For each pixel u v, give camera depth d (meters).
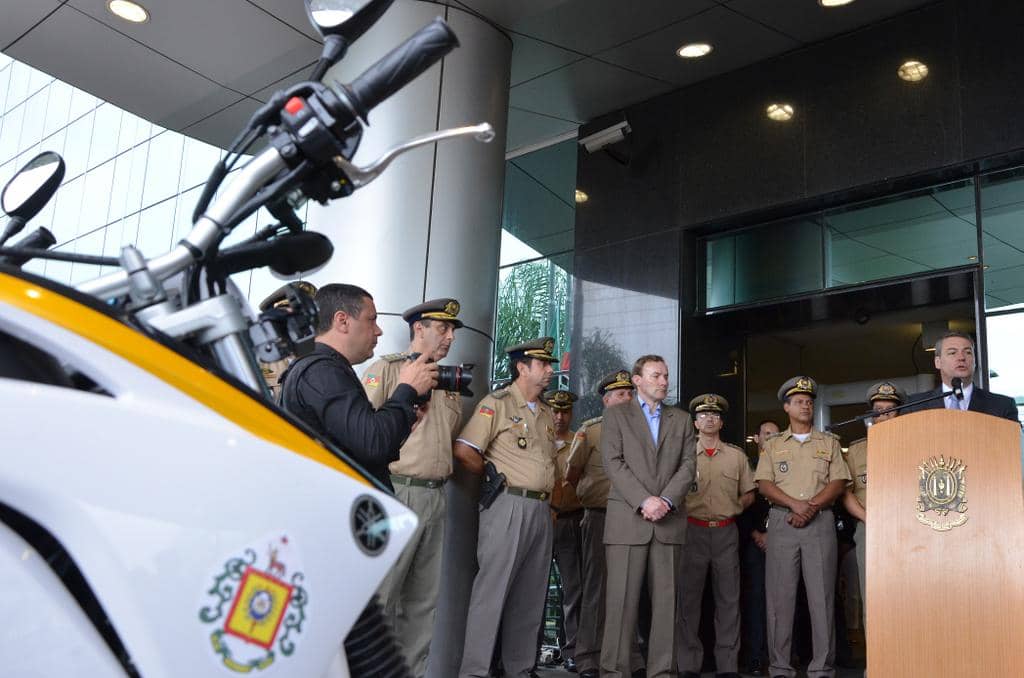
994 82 5.59
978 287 5.60
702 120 6.79
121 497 0.72
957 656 3.03
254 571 0.75
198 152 10.62
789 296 6.36
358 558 0.81
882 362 6.99
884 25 6.06
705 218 6.67
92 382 0.83
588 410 6.96
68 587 0.75
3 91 15.31
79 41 5.81
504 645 4.38
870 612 3.21
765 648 6.05
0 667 0.69
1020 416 5.34
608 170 7.23
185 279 1.01
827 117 6.22
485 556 4.25
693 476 4.54
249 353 0.98
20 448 0.71
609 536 4.52
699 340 6.74
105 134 12.44
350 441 1.91
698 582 5.61
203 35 5.66
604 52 6.26
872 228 6.10
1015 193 5.56
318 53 5.78
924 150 5.78
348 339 2.51
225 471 0.76
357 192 5.02
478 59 5.40
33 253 1.08
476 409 4.39
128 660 0.74
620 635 4.39
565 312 7.41
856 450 5.60
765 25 6.05
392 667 0.98
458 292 4.98
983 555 3.04
